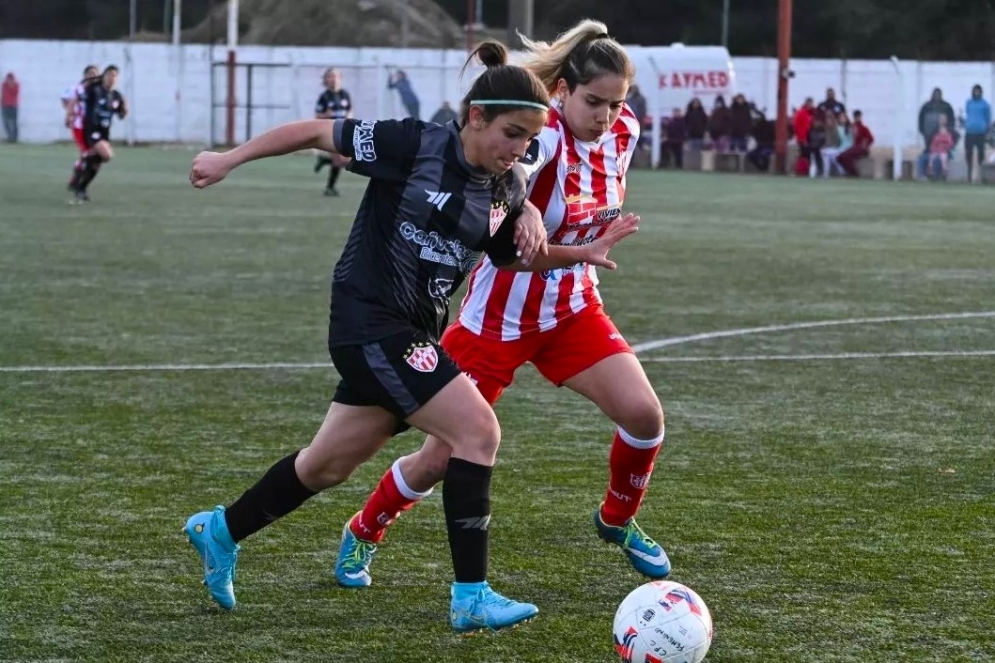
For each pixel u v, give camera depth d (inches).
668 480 677.9
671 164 4279.0
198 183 451.2
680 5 6092.5
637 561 527.5
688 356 1050.1
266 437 763.4
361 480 676.7
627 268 1653.5
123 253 1697.8
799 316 1266.0
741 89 4650.6
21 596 496.1
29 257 1628.9
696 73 4301.2
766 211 2667.3
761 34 6003.9
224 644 453.1
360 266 460.8
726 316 1258.6
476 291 533.3
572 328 534.0
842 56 4982.8
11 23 6555.1
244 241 1882.4
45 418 801.6
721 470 699.4
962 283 1541.6
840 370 997.2
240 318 1198.3
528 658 443.2
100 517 600.1
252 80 5002.5
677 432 788.6
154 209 2405.3
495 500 637.9
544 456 725.9
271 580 521.3
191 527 482.3
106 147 2495.1
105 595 499.5
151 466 693.9
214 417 813.2
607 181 534.0
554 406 860.0
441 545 571.2
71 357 1000.9
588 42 515.5
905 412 850.1
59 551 550.3
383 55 5002.5
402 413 460.4
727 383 943.7
